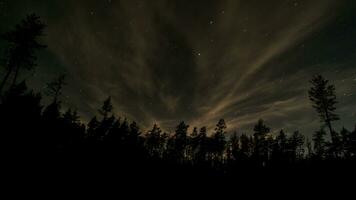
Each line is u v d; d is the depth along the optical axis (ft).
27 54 89.25
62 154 68.08
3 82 84.43
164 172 86.63
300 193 61.87
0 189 39.47
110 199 50.70
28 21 91.20
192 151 189.67
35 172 49.83
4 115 60.80
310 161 88.69
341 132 123.24
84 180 55.98
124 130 133.59
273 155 101.91
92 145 90.63
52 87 116.57
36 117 70.28
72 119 134.21
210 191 70.33
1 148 52.13
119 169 74.59
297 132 173.27
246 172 88.53
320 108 117.70
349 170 71.05
